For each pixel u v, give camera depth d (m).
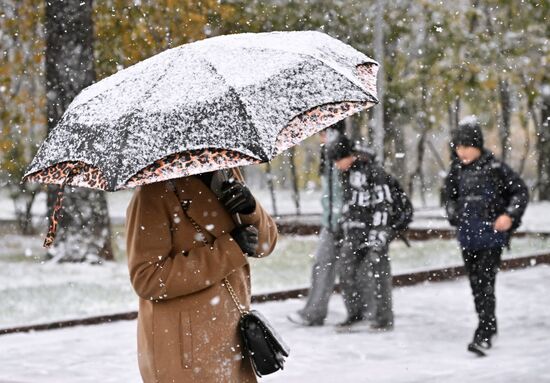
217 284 8.70
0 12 39.09
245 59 8.24
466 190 17.20
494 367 15.70
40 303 24.50
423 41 52.62
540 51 53.22
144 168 7.66
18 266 33.09
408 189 59.59
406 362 16.58
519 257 29.81
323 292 20.28
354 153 19.45
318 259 20.25
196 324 8.61
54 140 8.44
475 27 53.44
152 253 8.56
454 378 14.92
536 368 15.26
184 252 8.70
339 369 16.19
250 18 44.34
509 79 53.38
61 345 19.19
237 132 7.68
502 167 17.17
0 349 18.95
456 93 52.72
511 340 18.11
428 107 55.91
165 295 8.55
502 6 53.97
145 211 8.59
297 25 46.00
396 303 23.47
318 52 8.62
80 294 26.06
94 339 19.83
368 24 47.38
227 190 8.78
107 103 8.30
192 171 7.66
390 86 52.72
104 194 34.03
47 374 16.47
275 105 7.92
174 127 7.74
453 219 17.42
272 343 8.69
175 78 8.12
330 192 19.80
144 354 8.82
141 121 7.84
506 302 22.88
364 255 19.64
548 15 53.56
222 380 8.65
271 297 24.41
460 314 21.70
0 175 48.69
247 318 8.74
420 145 59.34
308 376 15.67
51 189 33.88
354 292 19.80
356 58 9.02
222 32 43.66
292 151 54.25
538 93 54.16
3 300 25.02
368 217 19.39
